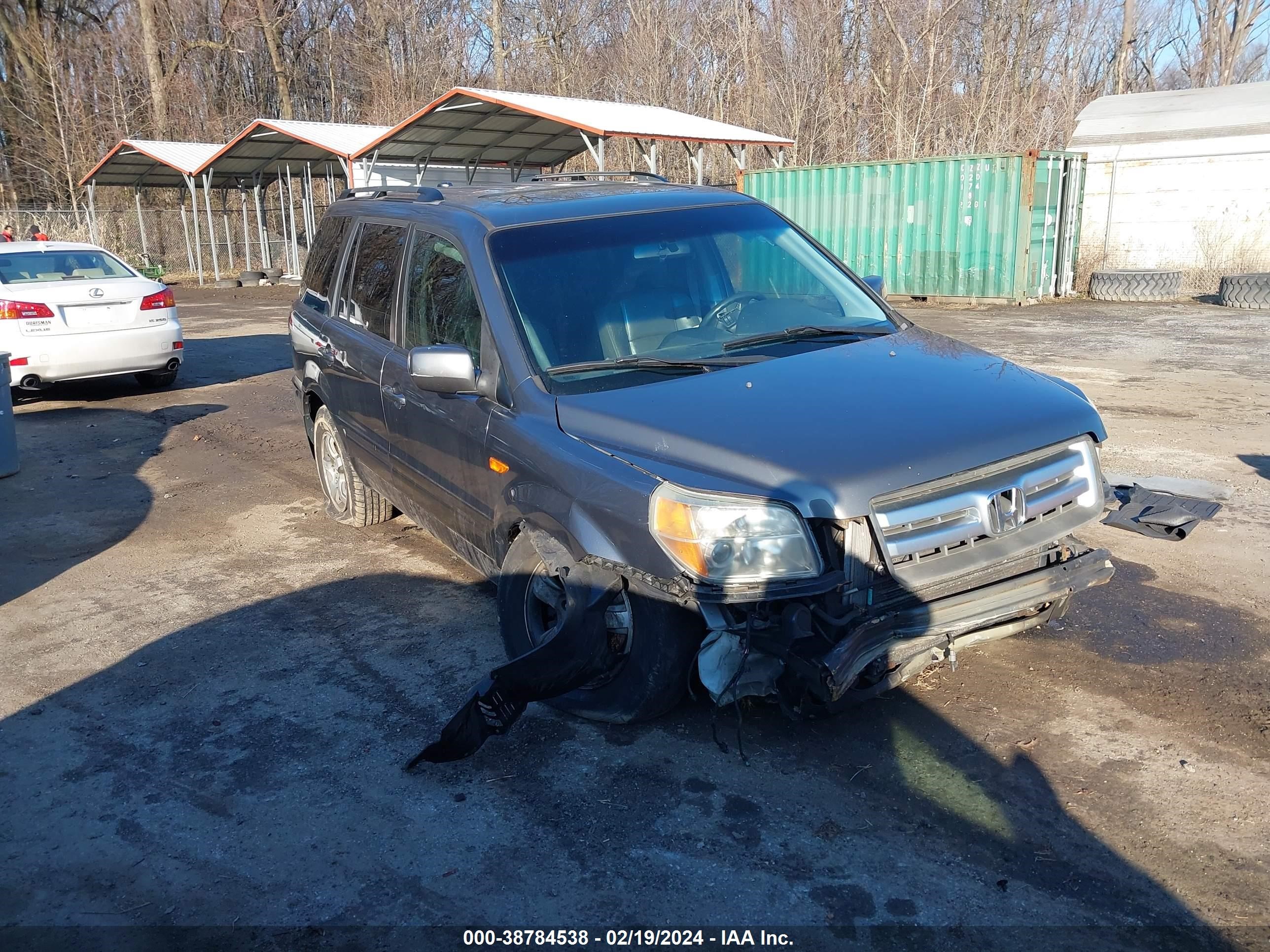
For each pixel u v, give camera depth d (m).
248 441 9.38
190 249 33.22
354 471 6.37
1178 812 3.29
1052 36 34.75
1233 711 3.89
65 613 5.49
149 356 11.16
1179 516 5.41
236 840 3.41
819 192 19.45
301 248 30.28
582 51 40.50
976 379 3.90
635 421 3.67
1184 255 19.06
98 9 40.56
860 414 3.57
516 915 2.98
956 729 3.83
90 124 37.91
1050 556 3.78
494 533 4.34
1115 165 19.31
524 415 4.04
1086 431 3.72
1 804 3.68
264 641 4.99
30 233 32.69
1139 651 4.39
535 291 4.34
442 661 4.67
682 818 3.38
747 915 2.93
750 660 3.41
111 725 4.23
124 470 8.48
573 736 3.91
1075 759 3.61
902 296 18.80
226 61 44.03
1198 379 10.37
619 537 3.49
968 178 17.45
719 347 4.27
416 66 41.81
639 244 4.62
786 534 3.25
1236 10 36.94
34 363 10.46
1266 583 5.09
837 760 3.66
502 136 24.25
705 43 35.03
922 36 31.22
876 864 3.11
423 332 4.95
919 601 3.41
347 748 3.95
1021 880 3.02
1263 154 17.88
